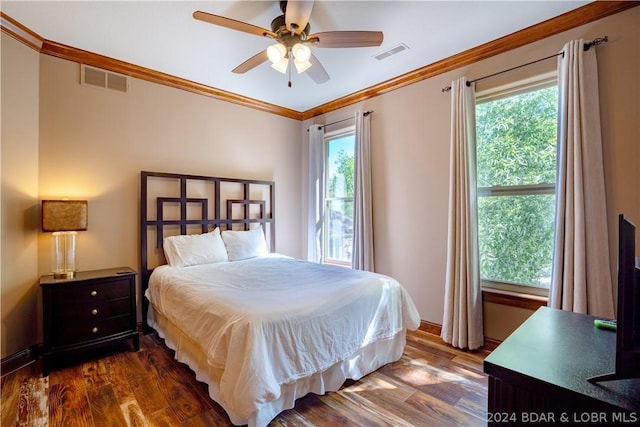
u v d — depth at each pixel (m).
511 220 2.73
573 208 2.18
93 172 2.90
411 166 3.30
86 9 2.19
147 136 3.23
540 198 2.58
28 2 2.11
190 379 2.22
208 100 3.71
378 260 3.61
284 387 1.80
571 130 2.20
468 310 2.69
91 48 2.74
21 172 2.46
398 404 1.94
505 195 2.76
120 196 3.05
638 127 2.05
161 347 2.78
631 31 2.07
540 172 2.58
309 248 4.42
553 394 0.87
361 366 2.23
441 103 3.06
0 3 2.11
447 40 2.63
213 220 3.68
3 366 2.30
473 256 2.70
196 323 2.04
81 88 2.83
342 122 4.10
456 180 2.81
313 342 1.87
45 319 2.29
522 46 2.56
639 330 0.86
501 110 2.79
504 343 1.16
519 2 2.14
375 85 3.56
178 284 2.48
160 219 3.25
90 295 2.49
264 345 1.65
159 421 1.76
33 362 2.48
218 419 1.78
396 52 2.82
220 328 1.78
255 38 2.58
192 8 2.19
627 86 2.09
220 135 3.81
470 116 2.77
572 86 2.19
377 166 3.62
